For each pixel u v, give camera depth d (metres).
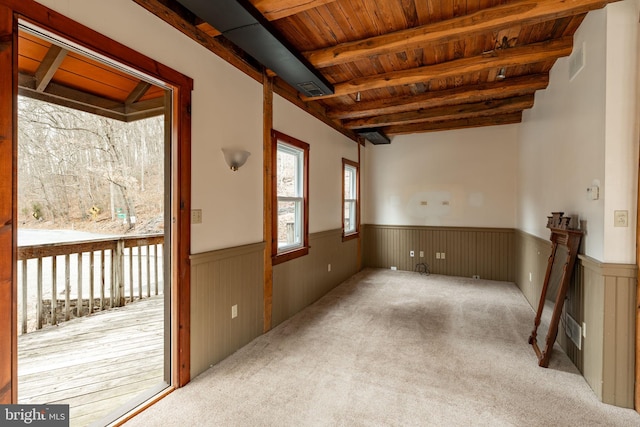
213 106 2.39
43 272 3.30
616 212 1.93
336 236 4.84
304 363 2.43
